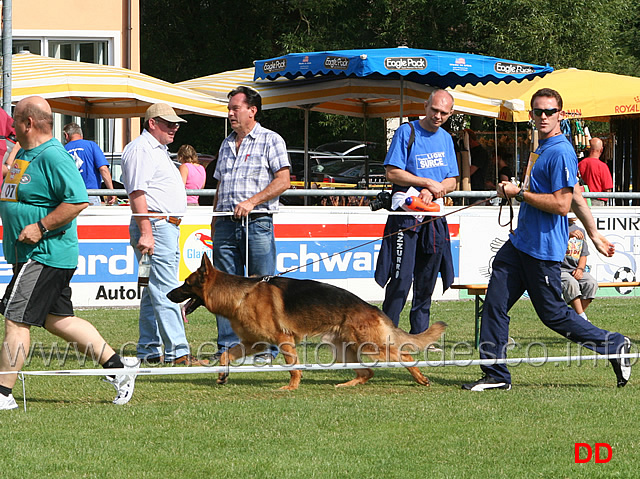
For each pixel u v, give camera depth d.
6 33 14.40
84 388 8.75
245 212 9.90
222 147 10.51
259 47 43.84
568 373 9.73
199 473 5.96
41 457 6.28
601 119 26.27
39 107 7.68
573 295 12.04
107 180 16.55
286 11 44.31
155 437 6.86
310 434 6.98
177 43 46.06
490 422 7.40
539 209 8.63
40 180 7.62
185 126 45.59
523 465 6.18
